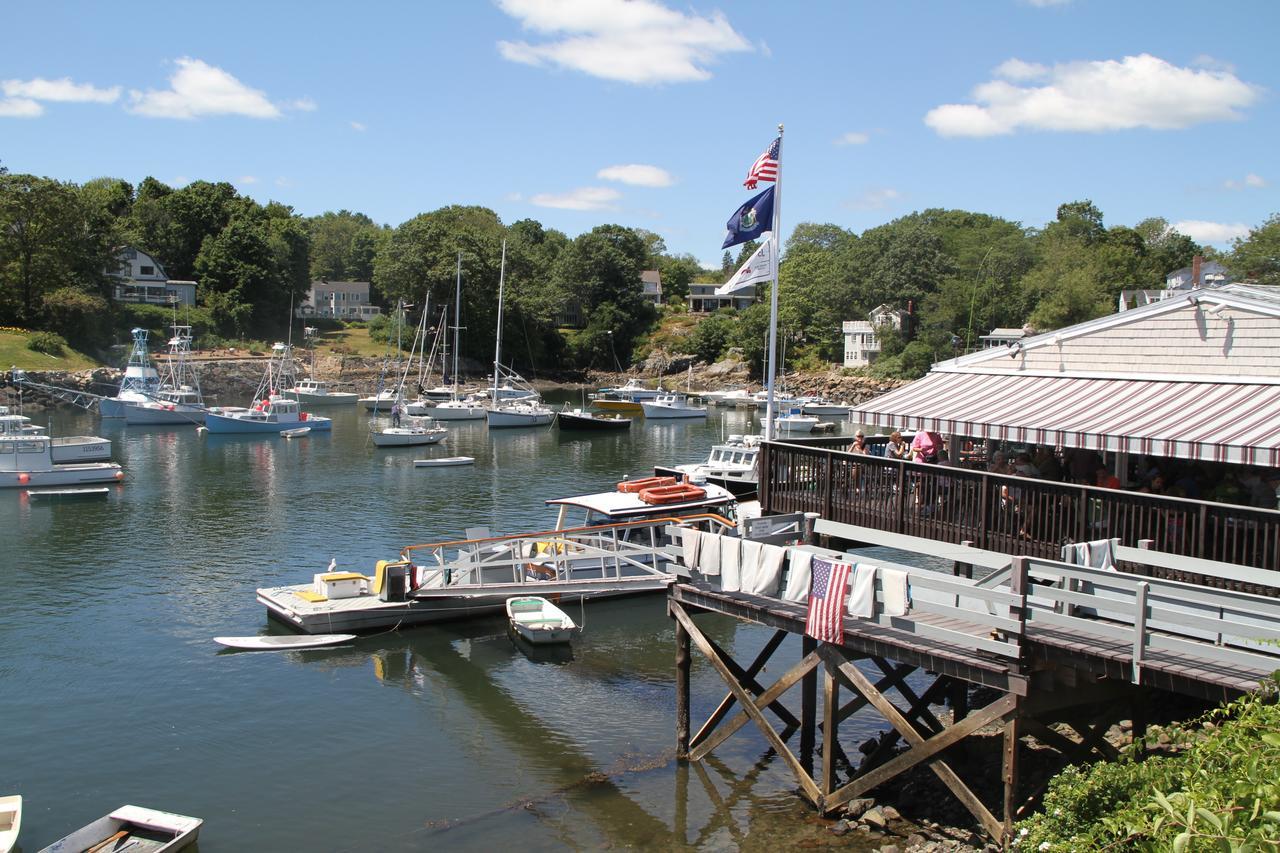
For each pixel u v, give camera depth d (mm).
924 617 15344
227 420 72438
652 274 185250
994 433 18359
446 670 23172
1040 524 16078
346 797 16766
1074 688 13781
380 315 139750
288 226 134875
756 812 15977
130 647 24359
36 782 17188
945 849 14094
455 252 124438
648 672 23141
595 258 147375
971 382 21688
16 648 24188
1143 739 10758
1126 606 12156
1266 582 13195
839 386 108938
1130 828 7379
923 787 16312
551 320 142375
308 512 42344
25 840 15195
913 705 17641
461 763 18125
